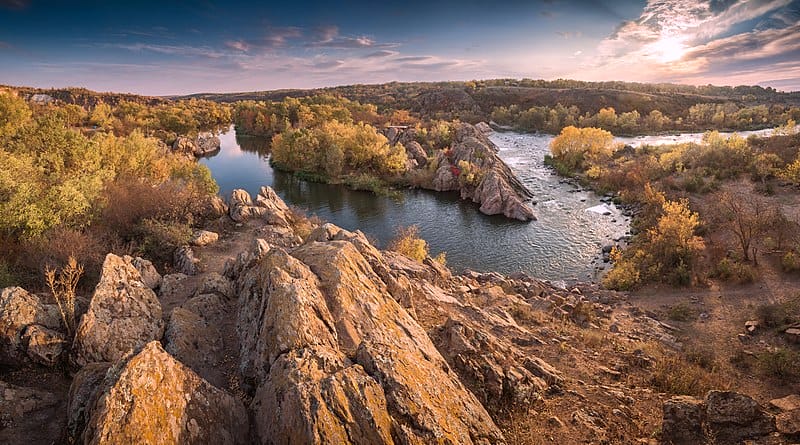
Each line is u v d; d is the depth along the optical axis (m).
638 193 60.78
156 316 16.44
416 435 10.34
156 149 63.28
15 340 13.89
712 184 56.09
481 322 21.62
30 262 23.66
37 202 26.53
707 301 29.92
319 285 15.16
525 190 67.88
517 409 14.84
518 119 149.38
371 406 10.17
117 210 32.22
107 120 106.81
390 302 16.62
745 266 33.03
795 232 37.66
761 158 59.75
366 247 21.64
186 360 13.71
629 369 19.17
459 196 70.44
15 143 41.88
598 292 34.03
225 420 10.35
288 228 40.69
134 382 9.54
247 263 20.56
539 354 19.78
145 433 8.92
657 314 28.62
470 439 11.36
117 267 17.20
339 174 80.81
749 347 22.73
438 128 107.38
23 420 11.45
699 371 19.39
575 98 161.75
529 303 29.41
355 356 12.41
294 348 11.76
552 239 50.47
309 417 9.36
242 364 13.16
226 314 17.25
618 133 124.62
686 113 144.50
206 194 43.00
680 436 13.23
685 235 36.62
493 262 45.16
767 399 17.62
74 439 10.39
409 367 12.19
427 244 50.31
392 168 80.88
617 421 14.67
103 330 14.55
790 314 24.97
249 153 108.12
